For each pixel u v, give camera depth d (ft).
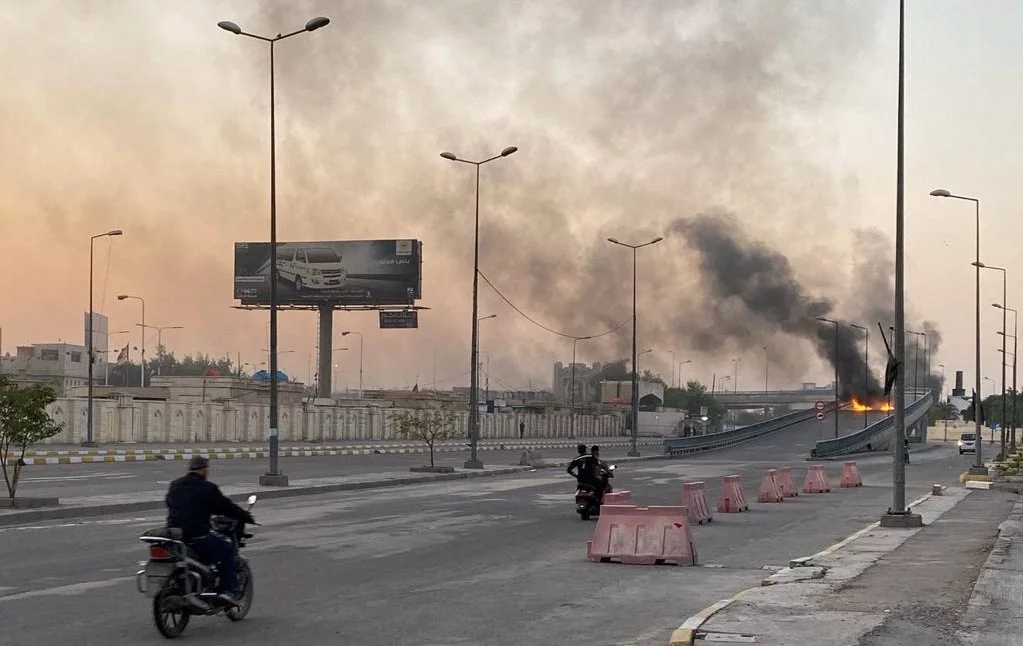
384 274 284.61
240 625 35.58
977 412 160.45
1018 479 145.28
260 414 240.53
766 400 558.97
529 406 397.80
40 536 61.26
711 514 87.04
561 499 100.73
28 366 310.24
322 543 60.75
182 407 214.48
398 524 73.10
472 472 144.46
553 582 46.96
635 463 200.03
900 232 76.79
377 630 34.91
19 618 35.88
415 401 321.93
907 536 66.90
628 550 54.70
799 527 78.02
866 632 32.12
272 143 109.09
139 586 33.19
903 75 77.46
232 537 36.37
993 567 47.47
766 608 36.65
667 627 36.06
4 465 75.72
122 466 135.23
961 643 30.66
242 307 293.84
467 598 41.88
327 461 170.50
